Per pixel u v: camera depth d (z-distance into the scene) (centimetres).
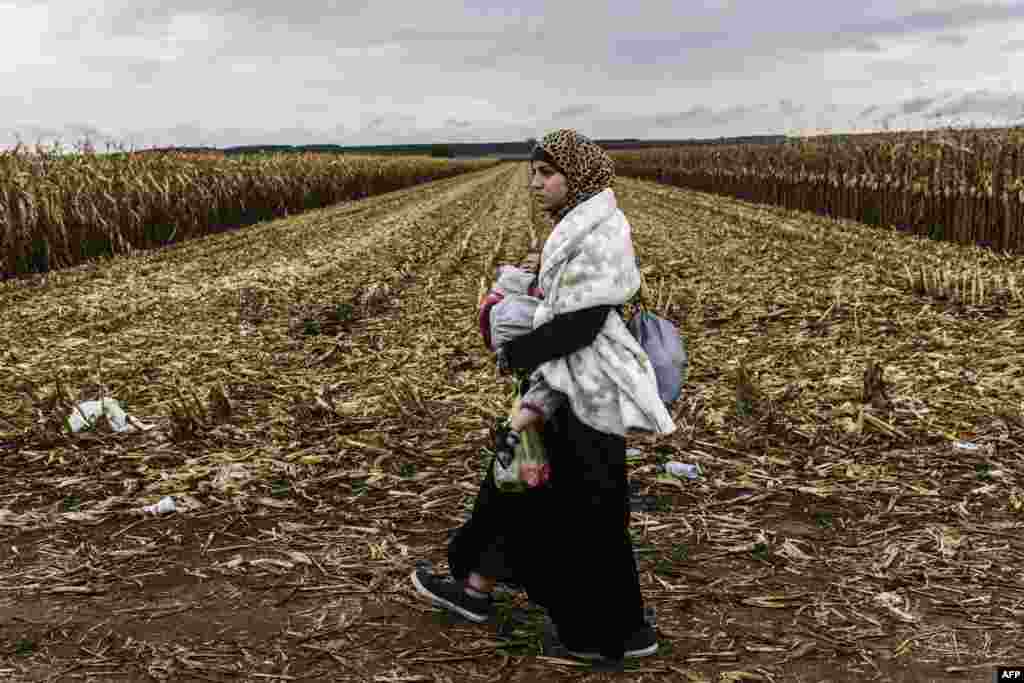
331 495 449
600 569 279
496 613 327
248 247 1706
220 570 366
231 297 1088
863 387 593
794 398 594
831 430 530
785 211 2348
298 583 354
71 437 536
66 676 284
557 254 262
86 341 845
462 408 598
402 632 314
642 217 2197
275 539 397
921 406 566
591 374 268
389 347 808
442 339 834
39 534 406
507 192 3697
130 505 439
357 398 630
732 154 3131
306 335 872
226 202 2159
